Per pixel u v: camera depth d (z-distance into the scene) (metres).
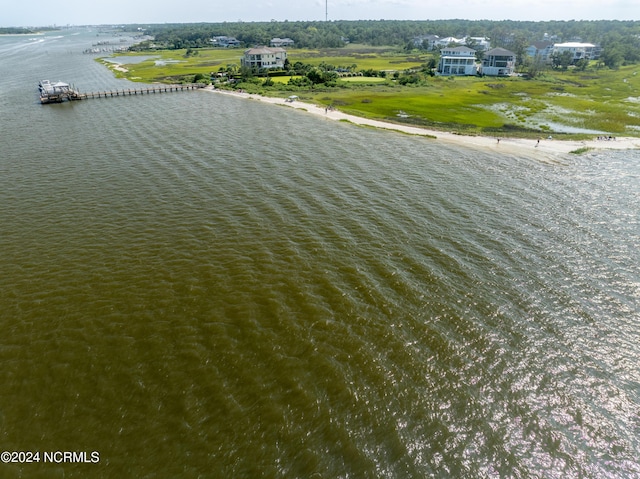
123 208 48.53
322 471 21.62
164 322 30.95
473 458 22.64
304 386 26.16
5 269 36.69
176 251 39.88
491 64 176.88
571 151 76.06
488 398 25.95
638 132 91.12
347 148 75.31
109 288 34.50
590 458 22.95
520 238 43.69
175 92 133.25
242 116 99.06
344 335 30.00
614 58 194.62
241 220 46.00
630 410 25.64
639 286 36.41
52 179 56.91
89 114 97.44
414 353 28.78
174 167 61.94
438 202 52.06
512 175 62.91
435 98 125.94
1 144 72.62
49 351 28.34
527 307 33.44
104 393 25.56
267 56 179.38
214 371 27.06
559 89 141.62
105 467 21.66
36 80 152.12
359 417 24.44
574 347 29.89
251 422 23.97
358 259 39.00
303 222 45.78
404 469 21.91
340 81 151.75
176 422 23.95
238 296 33.72
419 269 37.72
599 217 48.97
